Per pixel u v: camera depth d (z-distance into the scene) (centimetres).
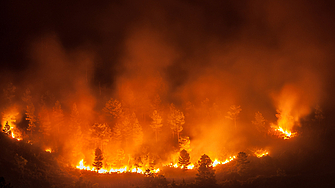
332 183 3297
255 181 3709
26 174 3691
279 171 3919
